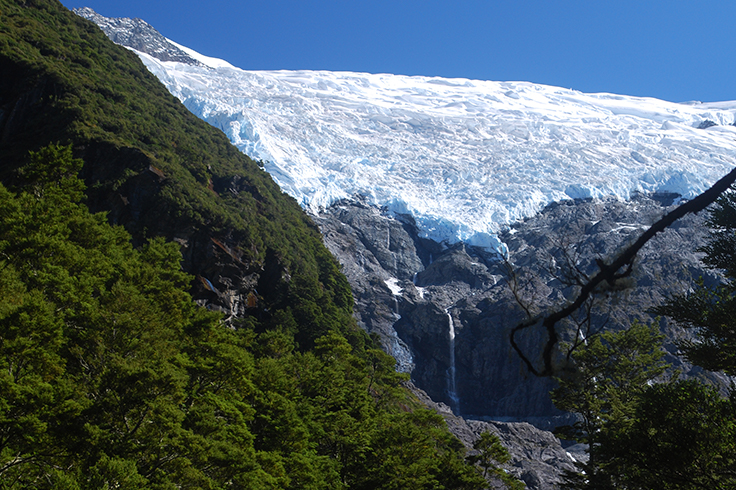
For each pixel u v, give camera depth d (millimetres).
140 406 32438
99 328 37031
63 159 62688
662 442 26938
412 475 48000
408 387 125812
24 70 91812
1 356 29672
